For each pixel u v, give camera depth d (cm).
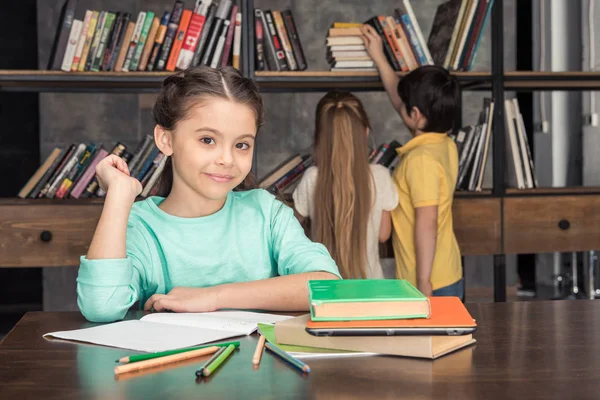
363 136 237
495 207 287
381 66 277
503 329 102
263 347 89
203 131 117
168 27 270
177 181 133
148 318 108
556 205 291
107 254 114
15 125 463
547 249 291
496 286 289
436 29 308
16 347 93
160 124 125
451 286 251
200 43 271
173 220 133
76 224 269
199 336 96
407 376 78
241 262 136
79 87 296
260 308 118
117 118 427
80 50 266
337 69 281
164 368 82
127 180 118
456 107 254
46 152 421
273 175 286
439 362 83
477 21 286
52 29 416
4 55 458
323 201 235
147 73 268
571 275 498
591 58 388
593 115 449
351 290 91
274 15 279
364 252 234
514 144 295
